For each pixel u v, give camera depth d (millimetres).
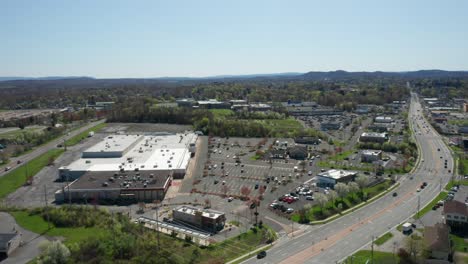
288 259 96438
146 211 132500
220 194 148625
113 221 118750
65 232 111938
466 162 190625
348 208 131375
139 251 99062
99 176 162000
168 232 113438
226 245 104875
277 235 111062
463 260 95000
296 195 143875
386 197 141875
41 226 116375
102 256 95750
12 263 94688
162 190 145625
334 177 155625
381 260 95188
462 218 113500
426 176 168000
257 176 171875
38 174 181625
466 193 143625
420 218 121625
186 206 131875
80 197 146250
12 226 114250
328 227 116000
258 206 134625
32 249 101750
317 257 97250
